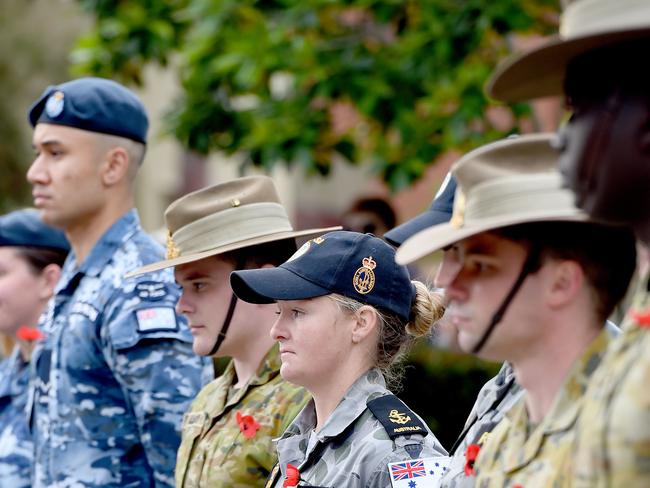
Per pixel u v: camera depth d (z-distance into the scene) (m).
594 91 6.98
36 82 45.38
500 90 7.69
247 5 25.06
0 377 17.86
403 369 11.55
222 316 12.26
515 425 8.05
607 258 7.67
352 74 24.33
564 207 7.57
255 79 24.19
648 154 6.85
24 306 17.27
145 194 51.22
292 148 24.84
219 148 26.53
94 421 13.78
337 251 10.55
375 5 24.33
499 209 7.69
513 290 7.71
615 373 6.88
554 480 7.40
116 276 14.06
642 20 6.61
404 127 24.36
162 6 26.30
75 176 14.52
